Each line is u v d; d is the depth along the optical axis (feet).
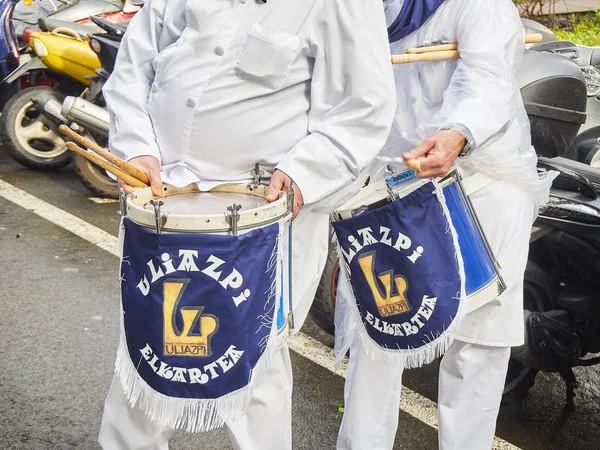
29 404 10.10
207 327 6.11
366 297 7.49
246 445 7.48
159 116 7.22
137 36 7.58
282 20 6.89
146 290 6.13
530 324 9.59
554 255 10.21
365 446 8.50
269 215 6.27
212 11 6.92
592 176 10.25
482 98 7.33
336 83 6.98
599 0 29.22
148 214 6.07
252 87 6.99
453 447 8.43
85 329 12.10
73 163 18.07
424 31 7.92
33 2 23.12
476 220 7.55
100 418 9.88
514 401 10.75
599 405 10.90
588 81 15.16
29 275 14.01
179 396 6.24
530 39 8.02
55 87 21.22
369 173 8.30
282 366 7.47
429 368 11.55
